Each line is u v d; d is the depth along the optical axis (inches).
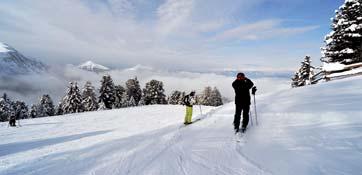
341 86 486.9
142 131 466.9
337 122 282.5
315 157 220.2
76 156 316.5
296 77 1919.3
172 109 942.4
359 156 204.7
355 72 751.1
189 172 226.1
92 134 493.0
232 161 243.0
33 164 293.9
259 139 295.4
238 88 341.1
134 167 253.0
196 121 476.4
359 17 1027.3
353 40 1071.6
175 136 374.0
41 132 580.7
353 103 335.0
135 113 867.4
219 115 482.3
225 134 341.4
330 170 194.9
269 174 206.8
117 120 704.4
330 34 1113.4
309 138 262.4
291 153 238.4
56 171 261.7
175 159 264.4
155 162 261.6
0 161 316.2
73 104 2445.9
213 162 245.1
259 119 373.7
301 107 378.3
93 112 1083.9
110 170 250.4
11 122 780.6
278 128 316.8
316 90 496.7
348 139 237.1
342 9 1081.4
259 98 551.2
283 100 464.1
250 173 212.5
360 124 260.4
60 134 529.0
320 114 322.0
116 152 318.0
